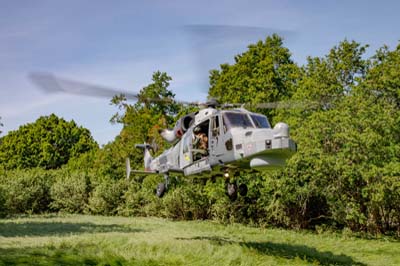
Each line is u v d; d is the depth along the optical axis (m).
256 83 31.39
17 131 66.44
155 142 39.16
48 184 42.59
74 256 11.73
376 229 22.08
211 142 11.62
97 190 38.09
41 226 24.55
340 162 20.52
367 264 13.39
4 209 35.00
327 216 24.56
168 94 44.94
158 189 14.29
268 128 10.88
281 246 16.30
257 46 34.25
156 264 11.21
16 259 11.20
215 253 12.84
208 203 30.33
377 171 19.55
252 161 10.41
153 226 25.28
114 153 41.91
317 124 21.98
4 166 64.00
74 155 66.25
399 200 20.66
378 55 24.73
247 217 27.81
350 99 22.69
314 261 13.12
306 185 22.91
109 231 21.78
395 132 21.44
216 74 38.28
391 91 23.36
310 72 28.69
